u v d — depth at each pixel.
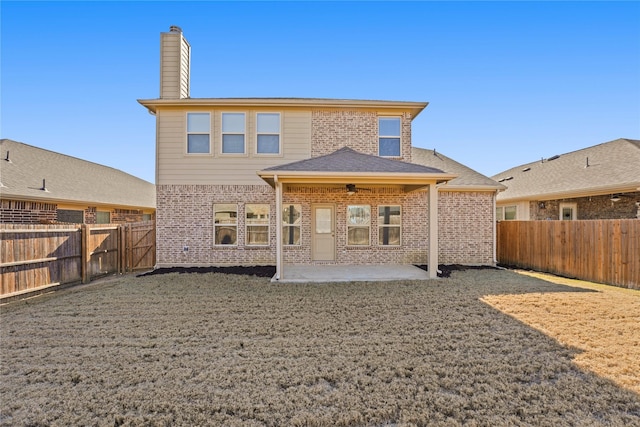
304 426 2.82
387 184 9.66
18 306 6.64
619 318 5.62
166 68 11.71
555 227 10.10
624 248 8.20
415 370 3.78
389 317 5.75
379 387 3.41
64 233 8.67
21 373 3.77
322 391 3.34
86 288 8.48
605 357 4.11
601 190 11.60
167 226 11.41
